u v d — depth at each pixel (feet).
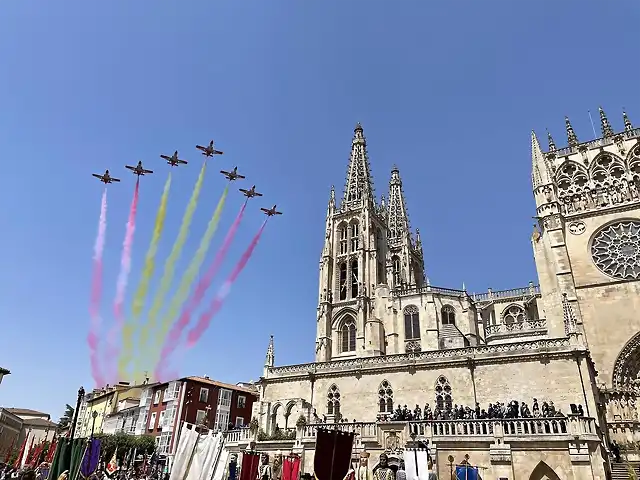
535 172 201.46
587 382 123.95
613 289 163.02
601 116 224.53
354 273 314.35
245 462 81.00
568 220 183.62
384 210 375.86
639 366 152.35
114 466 114.62
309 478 64.80
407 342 229.66
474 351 143.95
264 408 167.12
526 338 178.81
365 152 380.99
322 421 154.61
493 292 269.23
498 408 124.16
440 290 235.40
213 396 229.04
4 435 359.87
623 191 192.65
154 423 225.97
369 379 156.35
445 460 110.52
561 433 103.35
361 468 85.76
